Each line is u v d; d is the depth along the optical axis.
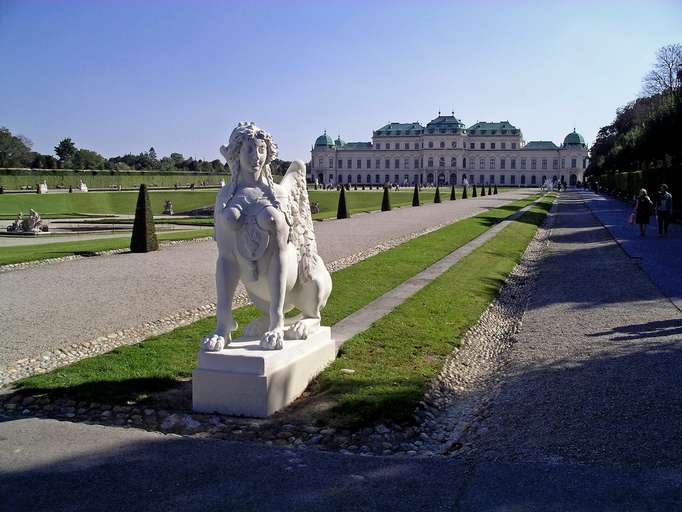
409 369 8.65
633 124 91.38
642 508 4.74
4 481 5.27
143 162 151.75
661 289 14.99
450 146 189.38
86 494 5.03
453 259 20.97
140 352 9.28
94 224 40.69
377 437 6.36
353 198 76.56
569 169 186.38
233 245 7.14
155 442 6.12
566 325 11.66
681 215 36.34
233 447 6.00
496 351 10.46
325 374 8.13
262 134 6.94
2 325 11.38
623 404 7.10
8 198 62.56
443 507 4.80
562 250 25.30
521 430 6.55
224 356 6.89
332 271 17.75
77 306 13.07
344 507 4.81
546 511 4.71
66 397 7.47
